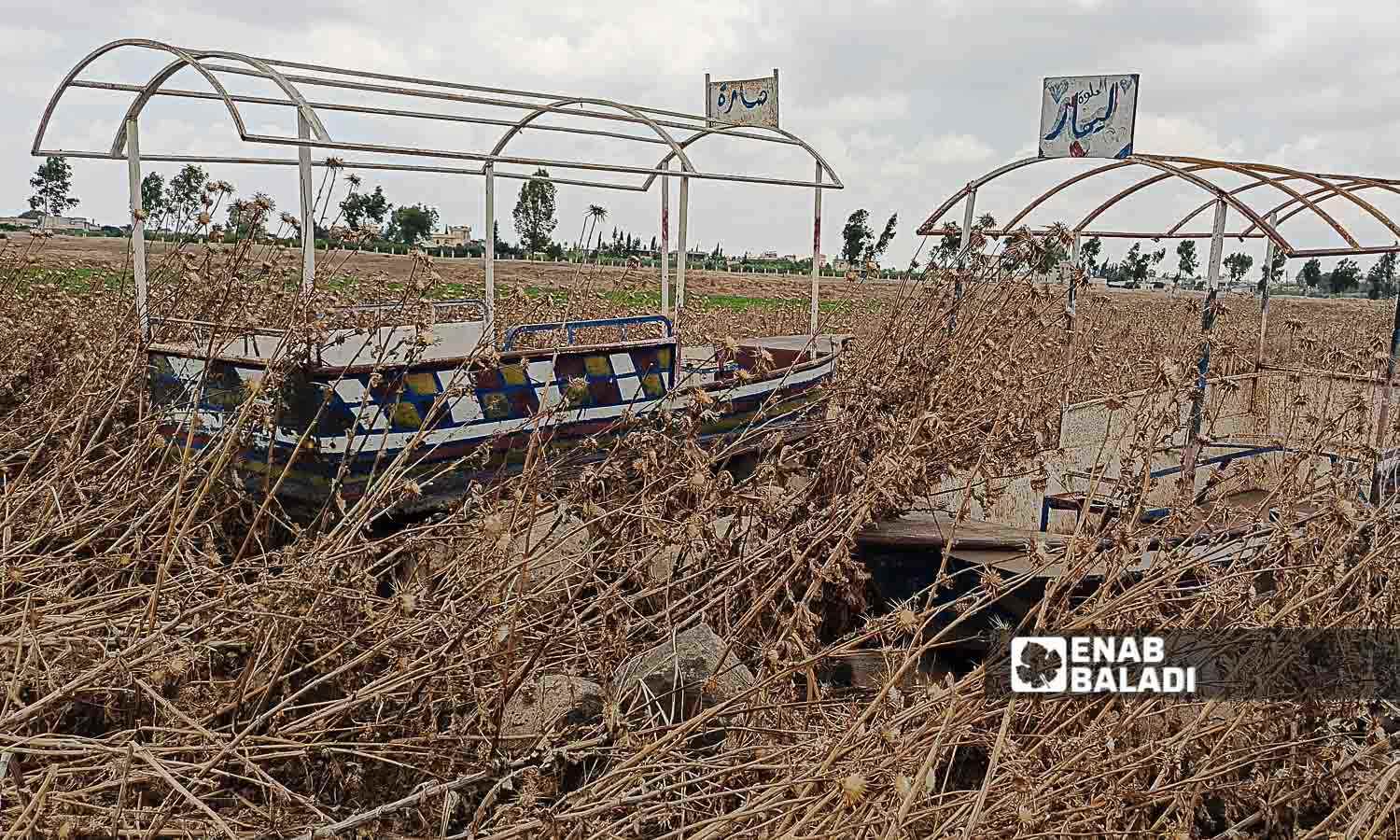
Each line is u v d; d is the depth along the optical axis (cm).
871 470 478
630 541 500
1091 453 804
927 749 324
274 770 377
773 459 601
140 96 700
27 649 400
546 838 307
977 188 845
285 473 516
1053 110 789
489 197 875
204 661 423
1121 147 749
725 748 385
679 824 367
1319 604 404
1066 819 343
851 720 353
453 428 691
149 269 789
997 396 715
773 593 443
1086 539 390
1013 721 399
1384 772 315
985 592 392
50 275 995
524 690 412
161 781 366
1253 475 830
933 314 778
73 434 564
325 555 438
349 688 427
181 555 489
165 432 655
